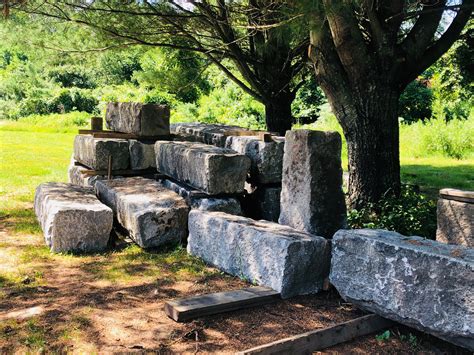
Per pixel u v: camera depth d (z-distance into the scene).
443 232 5.32
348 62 6.43
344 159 13.70
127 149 7.30
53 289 4.40
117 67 26.98
